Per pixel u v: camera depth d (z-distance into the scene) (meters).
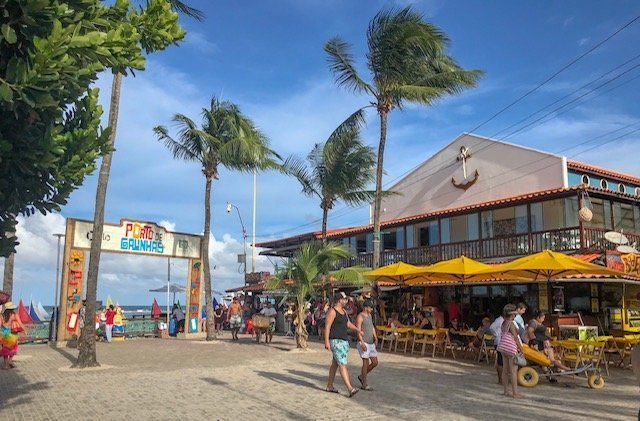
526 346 11.36
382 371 13.29
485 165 26.48
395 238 29.20
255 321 22.06
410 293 24.47
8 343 13.33
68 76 3.94
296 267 18.22
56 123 5.21
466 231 23.78
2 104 3.84
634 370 5.30
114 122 14.62
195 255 26.38
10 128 4.22
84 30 4.26
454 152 28.36
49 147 4.50
